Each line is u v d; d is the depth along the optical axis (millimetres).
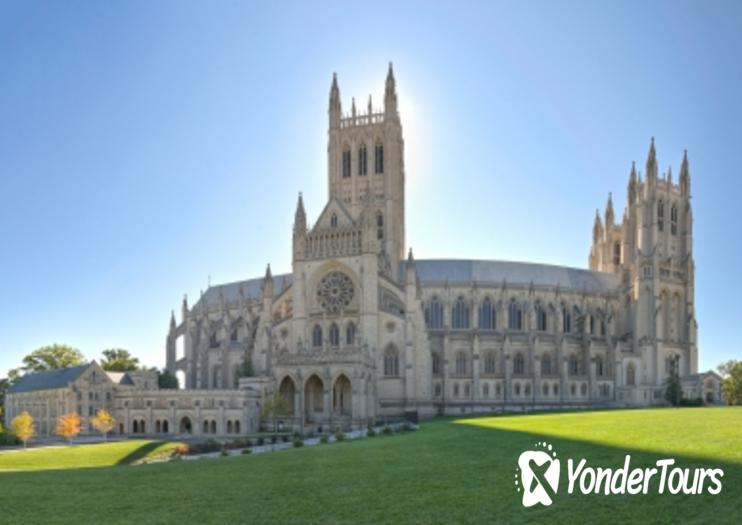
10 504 46844
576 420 105500
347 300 174875
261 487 51219
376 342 170875
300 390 154250
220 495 48219
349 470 59125
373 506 42562
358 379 150750
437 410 196500
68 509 44688
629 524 35875
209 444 110438
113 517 41938
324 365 152875
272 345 180250
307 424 154125
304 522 39438
